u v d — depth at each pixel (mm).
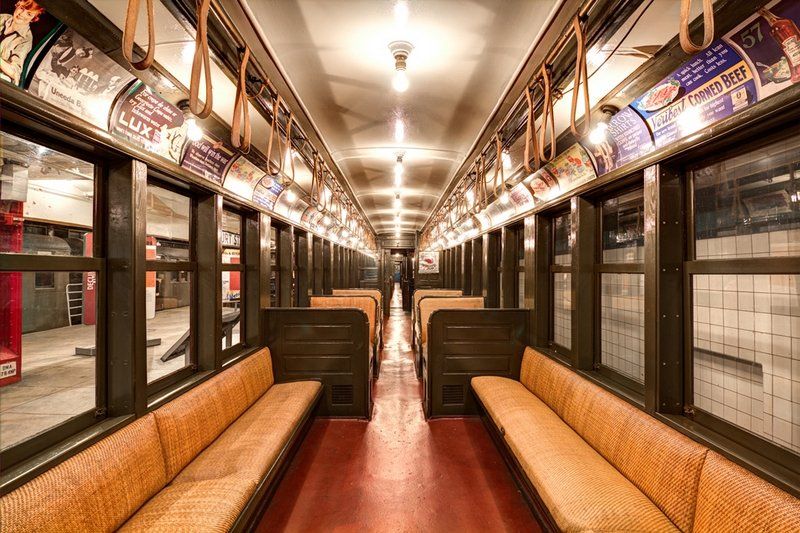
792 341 1500
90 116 1571
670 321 1979
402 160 4547
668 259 1979
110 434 1678
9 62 1209
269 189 3635
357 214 8594
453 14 1888
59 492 1331
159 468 1817
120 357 1838
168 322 9148
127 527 1541
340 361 3695
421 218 10562
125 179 1851
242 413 2771
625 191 2555
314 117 3213
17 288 4355
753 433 1575
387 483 2572
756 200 1626
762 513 1257
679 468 1641
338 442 3199
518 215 4180
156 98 1873
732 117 1519
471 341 3752
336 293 6676
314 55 2264
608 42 1699
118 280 1848
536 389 3227
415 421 3682
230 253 6758
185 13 1516
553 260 3684
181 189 2539
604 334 2789
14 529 1165
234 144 1762
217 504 1684
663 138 1924
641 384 2299
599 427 2240
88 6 1304
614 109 2139
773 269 1517
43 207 4141
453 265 8781
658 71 1774
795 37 1218
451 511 2281
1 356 4164
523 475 2207
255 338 3525
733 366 1728
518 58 2275
